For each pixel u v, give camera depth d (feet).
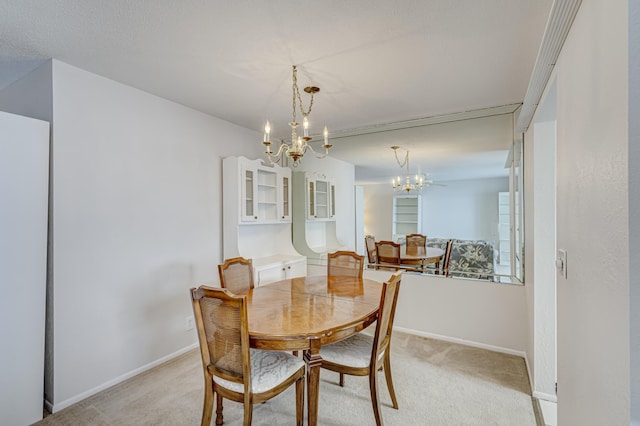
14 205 6.31
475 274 10.43
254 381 5.49
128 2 5.02
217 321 5.33
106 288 7.90
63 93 7.12
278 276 12.05
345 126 12.09
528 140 8.66
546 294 7.54
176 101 9.51
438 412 6.87
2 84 8.10
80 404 7.19
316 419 5.57
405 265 12.00
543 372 7.48
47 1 4.99
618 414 2.69
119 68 7.38
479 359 9.39
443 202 11.32
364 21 5.52
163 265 9.27
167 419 6.68
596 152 3.23
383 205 12.55
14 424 6.30
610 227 2.87
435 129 11.23
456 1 4.99
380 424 6.13
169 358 9.37
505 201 10.04
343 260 10.13
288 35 5.98
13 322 6.30
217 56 6.79
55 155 6.97
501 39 6.08
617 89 2.68
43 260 6.75
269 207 13.16
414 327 11.37
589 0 3.44
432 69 7.35
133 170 8.52
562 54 4.66
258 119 11.27
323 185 13.76
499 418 6.68
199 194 10.43
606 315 2.97
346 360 6.35
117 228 8.14
